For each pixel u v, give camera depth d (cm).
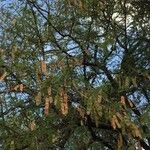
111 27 1277
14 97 1198
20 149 1094
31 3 1191
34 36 1184
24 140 1085
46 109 906
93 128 1290
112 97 1180
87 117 1180
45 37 1195
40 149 1088
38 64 1008
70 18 1262
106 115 969
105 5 1234
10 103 1202
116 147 1330
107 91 1159
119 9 1316
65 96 920
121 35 1351
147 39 1381
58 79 959
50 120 1130
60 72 1013
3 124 1169
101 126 1252
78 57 1190
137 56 1352
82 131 1212
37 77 997
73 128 1180
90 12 1226
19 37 1194
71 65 1082
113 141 1381
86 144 1260
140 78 1283
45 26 1219
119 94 1184
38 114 1180
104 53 1288
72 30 1255
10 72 1080
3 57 1076
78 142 1243
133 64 1324
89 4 1171
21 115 1191
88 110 956
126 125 952
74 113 1115
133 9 1356
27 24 1205
